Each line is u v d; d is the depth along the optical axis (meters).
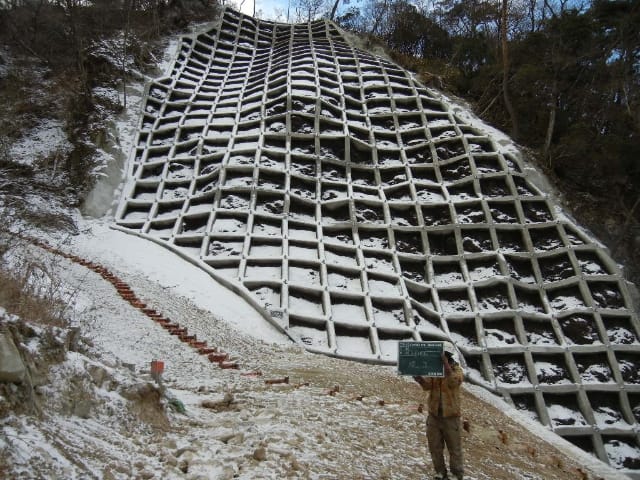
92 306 13.59
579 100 30.36
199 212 23.33
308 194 24.95
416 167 26.91
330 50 37.25
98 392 6.00
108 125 27.22
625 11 30.66
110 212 23.77
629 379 20.11
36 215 20.75
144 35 36.03
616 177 27.80
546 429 15.73
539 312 21.66
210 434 6.62
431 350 6.37
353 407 9.65
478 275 22.56
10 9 36.56
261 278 20.47
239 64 37.38
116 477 4.79
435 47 46.28
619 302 22.02
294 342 18.22
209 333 15.14
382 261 22.66
